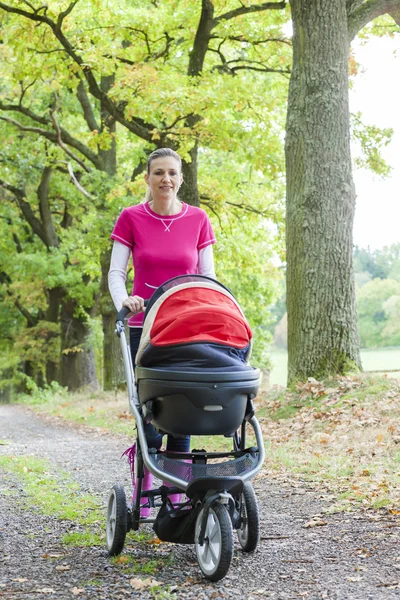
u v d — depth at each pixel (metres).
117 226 4.72
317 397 11.20
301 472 7.65
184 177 18.17
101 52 17.78
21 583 4.03
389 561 4.21
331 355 11.77
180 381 3.98
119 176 21.66
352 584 3.82
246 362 4.41
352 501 6.00
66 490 7.28
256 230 25.02
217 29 18.56
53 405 23.42
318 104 12.09
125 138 25.03
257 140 20.16
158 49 20.11
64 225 33.91
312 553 4.49
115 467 8.94
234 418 4.13
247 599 3.63
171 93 16.58
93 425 15.21
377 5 12.79
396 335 72.38
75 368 31.80
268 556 4.46
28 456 10.25
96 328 29.95
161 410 4.14
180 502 4.73
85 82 23.73
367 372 11.78
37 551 4.82
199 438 10.37
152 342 4.09
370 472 7.18
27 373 40.16
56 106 22.80
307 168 12.08
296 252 12.09
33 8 17.47
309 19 12.17
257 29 19.03
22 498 6.89
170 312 4.19
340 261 11.91
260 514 5.81
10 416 20.98
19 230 34.75
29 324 38.00
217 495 3.92
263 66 19.69
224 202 22.86
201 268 4.81
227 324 4.16
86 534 5.22
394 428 8.94
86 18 18.42
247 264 24.58
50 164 27.58
